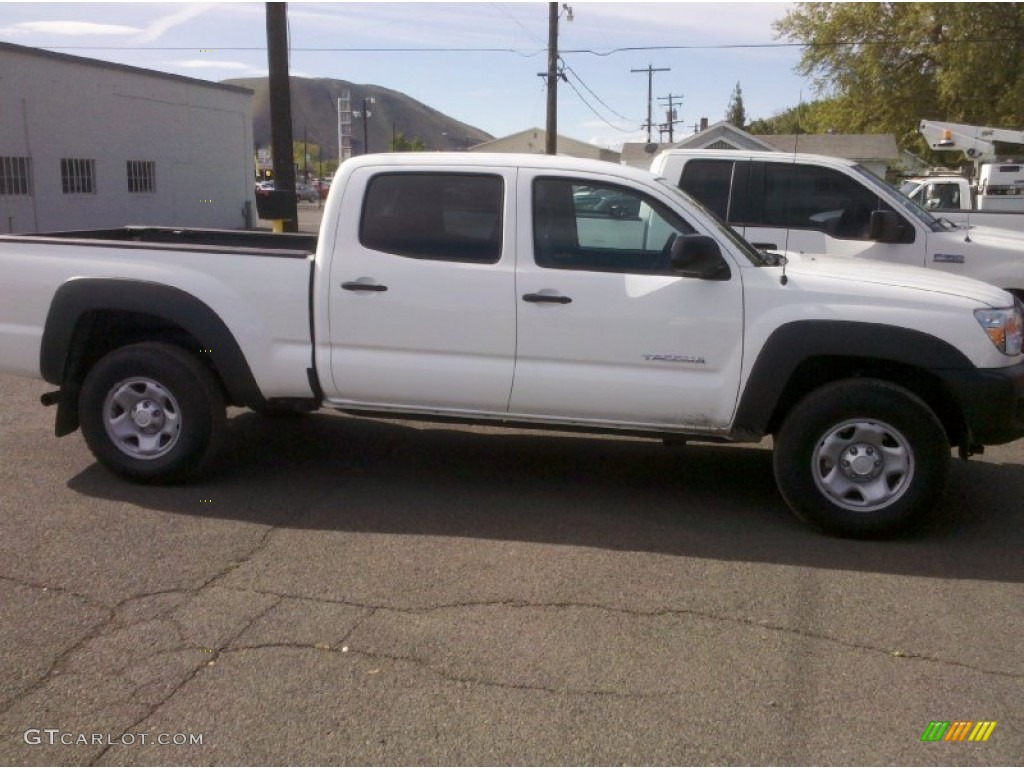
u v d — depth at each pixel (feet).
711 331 17.84
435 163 18.65
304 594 15.20
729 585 15.80
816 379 18.60
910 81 115.14
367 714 11.95
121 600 14.88
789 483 17.92
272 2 48.01
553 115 109.70
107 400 19.81
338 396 19.42
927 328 17.20
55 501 19.16
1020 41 105.81
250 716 11.88
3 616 14.32
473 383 18.69
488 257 18.47
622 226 18.38
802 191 29.91
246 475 21.03
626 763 11.07
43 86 83.41
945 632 14.29
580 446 23.72
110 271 19.45
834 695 12.54
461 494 20.08
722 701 12.35
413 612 14.64
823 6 118.93
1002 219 37.37
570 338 18.22
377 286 18.66
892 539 17.95
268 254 19.03
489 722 11.82
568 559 16.75
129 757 11.07
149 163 97.91
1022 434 17.69
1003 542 17.93
